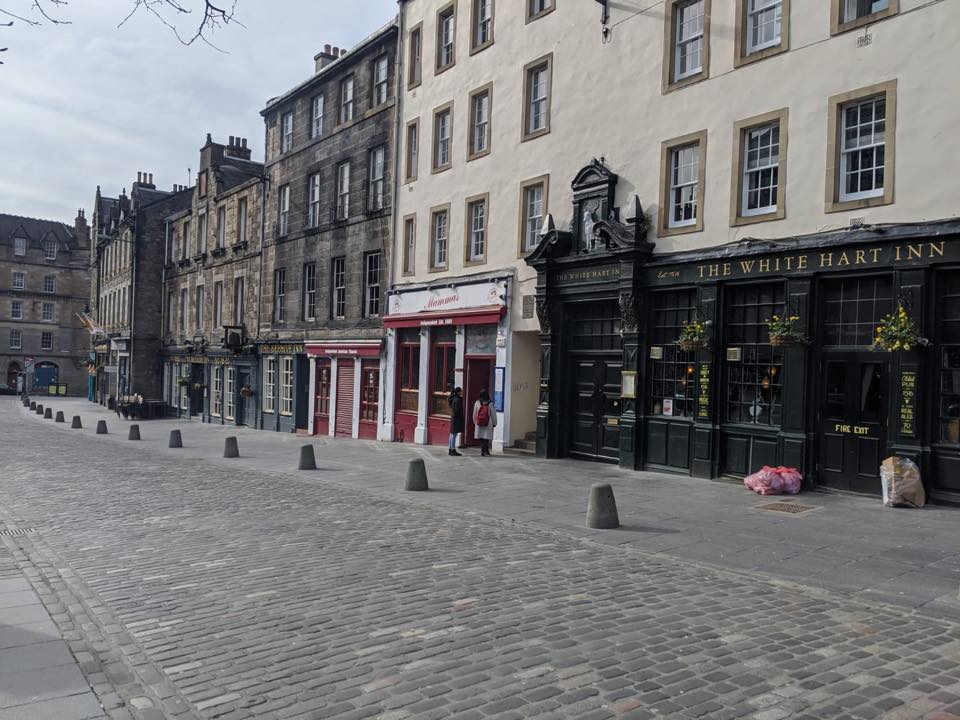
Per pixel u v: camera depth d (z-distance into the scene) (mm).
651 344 15094
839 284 12031
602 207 15914
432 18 22156
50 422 37094
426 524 10102
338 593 6730
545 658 5121
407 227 23031
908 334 10617
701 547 8578
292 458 19062
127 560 8055
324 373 27469
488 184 19594
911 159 11062
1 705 4430
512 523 10141
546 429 17359
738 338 13523
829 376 12078
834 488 11938
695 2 14555
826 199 12062
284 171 30375
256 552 8398
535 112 18453
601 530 9547
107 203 62750
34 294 79250
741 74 13438
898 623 5934
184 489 13547
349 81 26422
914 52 11109
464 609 6234
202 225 39188
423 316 21500
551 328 17281
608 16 16203
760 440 12961
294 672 4918
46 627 5871
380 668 4965
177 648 5395
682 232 14344
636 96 15469
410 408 22766
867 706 4379
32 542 9016
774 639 5527
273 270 30969
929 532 9227
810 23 12406
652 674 4844
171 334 42938
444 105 21422
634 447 15109
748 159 13461
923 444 10758
